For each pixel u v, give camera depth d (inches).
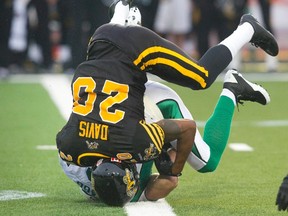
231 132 924.0
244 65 1779.0
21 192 611.2
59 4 1665.8
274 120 1026.1
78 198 587.2
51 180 657.0
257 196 591.8
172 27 1679.4
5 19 1624.0
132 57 539.2
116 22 566.3
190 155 570.9
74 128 537.6
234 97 591.8
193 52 1717.5
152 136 533.0
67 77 1550.2
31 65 1692.9
